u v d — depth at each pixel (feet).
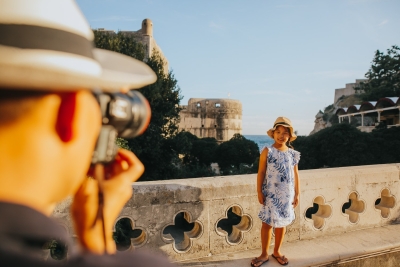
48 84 1.68
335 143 105.40
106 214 2.46
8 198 1.57
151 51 125.29
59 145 1.83
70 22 1.86
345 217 14.79
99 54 2.84
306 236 13.93
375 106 161.07
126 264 1.70
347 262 12.32
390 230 14.93
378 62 201.98
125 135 2.89
